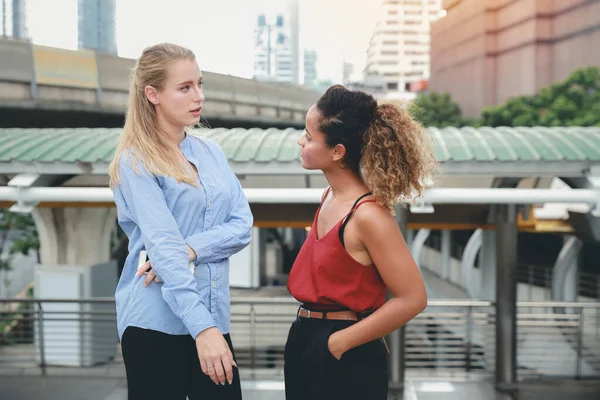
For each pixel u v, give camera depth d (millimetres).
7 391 6121
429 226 7211
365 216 1805
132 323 1889
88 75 15250
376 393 1908
